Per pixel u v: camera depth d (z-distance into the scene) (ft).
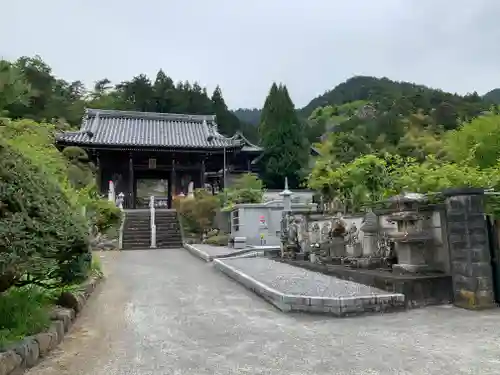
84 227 19.51
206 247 63.26
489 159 42.75
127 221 80.59
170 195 120.16
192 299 27.84
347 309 22.53
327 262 37.68
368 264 31.73
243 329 19.93
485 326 19.67
